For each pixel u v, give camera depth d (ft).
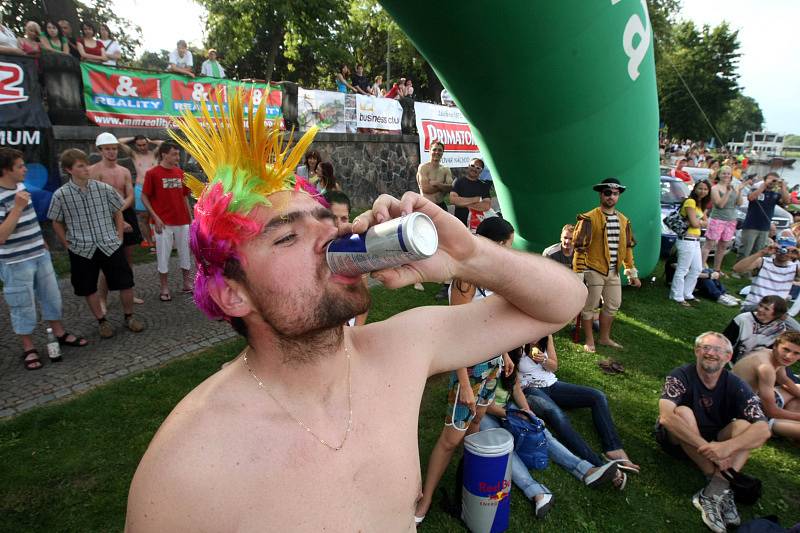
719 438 10.38
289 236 2.82
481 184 20.48
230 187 2.89
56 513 8.44
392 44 87.30
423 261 3.39
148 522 2.53
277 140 3.12
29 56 20.03
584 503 9.64
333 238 2.93
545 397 11.60
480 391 8.72
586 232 15.34
